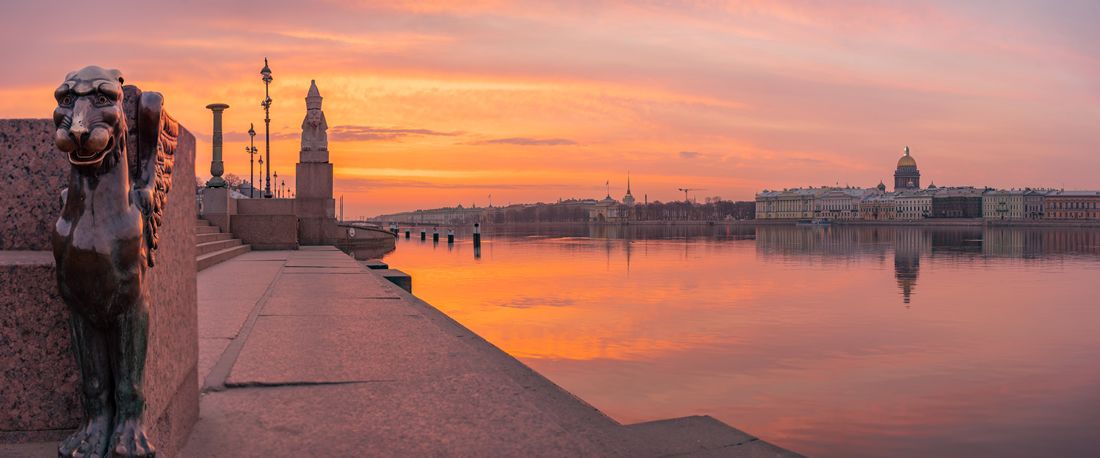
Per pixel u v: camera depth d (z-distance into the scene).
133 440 2.43
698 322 19.30
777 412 10.88
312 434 3.62
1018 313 22.03
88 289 2.34
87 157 2.22
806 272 37.38
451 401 4.35
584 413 4.24
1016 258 50.31
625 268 39.19
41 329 2.67
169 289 2.98
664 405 11.06
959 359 14.96
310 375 4.91
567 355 14.63
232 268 14.48
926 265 43.22
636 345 15.81
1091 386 12.61
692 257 50.91
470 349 5.96
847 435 9.86
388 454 3.35
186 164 3.35
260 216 22.69
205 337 6.28
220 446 3.39
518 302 22.92
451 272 35.31
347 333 6.63
